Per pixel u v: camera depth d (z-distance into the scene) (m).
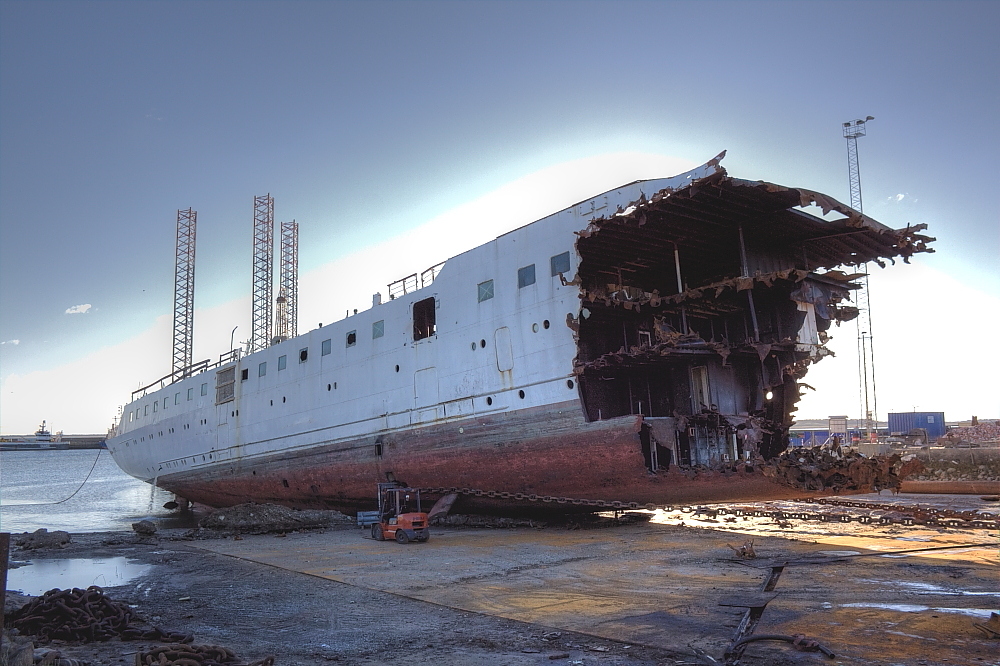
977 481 37.81
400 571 16.69
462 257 27.20
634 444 21.67
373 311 31.11
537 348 24.03
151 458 48.47
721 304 24.03
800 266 24.17
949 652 8.91
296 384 35.09
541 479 24.17
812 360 22.42
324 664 9.16
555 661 9.06
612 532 23.39
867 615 10.87
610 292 24.28
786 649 9.23
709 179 18.20
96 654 9.39
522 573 15.86
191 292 67.00
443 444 26.83
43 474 151.38
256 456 37.34
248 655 9.61
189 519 47.03
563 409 23.11
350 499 31.98
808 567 15.52
